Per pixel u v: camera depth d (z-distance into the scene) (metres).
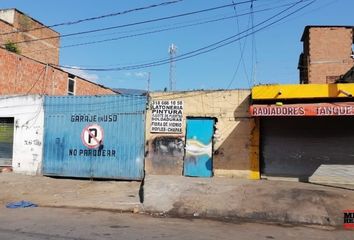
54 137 19.25
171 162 17.64
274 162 16.72
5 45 31.98
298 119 16.67
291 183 15.74
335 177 16.05
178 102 17.73
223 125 17.20
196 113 17.47
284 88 15.48
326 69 22.94
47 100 19.55
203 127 17.47
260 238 9.55
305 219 11.80
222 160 17.09
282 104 15.20
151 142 17.91
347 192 13.99
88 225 10.36
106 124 18.56
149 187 14.92
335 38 23.09
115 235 9.18
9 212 12.50
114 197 14.92
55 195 15.54
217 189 14.49
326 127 16.34
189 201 13.35
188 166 17.41
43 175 19.23
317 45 23.17
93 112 18.80
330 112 14.47
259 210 12.40
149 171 17.84
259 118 16.91
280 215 12.07
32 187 17.00
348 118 16.12
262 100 15.94
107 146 18.47
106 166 18.39
